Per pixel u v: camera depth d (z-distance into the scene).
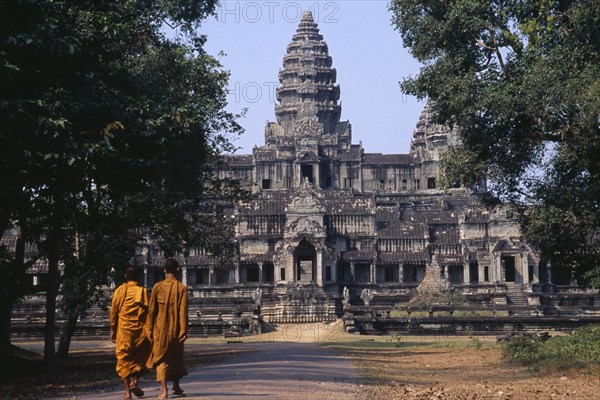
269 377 36.06
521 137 56.97
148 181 49.75
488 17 57.31
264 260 154.12
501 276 154.38
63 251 61.16
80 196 59.34
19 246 55.31
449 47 59.16
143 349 29.56
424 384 38.19
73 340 103.25
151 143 47.78
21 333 102.25
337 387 33.31
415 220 171.12
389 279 158.50
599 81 49.31
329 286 151.75
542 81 51.22
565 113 52.41
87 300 58.12
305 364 46.31
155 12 66.31
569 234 57.72
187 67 68.75
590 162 53.72
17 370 50.47
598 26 51.47
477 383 39.16
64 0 46.50
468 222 159.50
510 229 157.25
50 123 39.00
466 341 89.19
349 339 98.06
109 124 41.66
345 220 158.88
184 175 64.81
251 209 157.50
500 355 57.41
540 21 56.31
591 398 32.69
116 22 51.88
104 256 55.91
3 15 39.12
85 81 45.00
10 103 38.09
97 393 35.59
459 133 58.12
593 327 55.84
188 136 56.81
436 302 139.38
